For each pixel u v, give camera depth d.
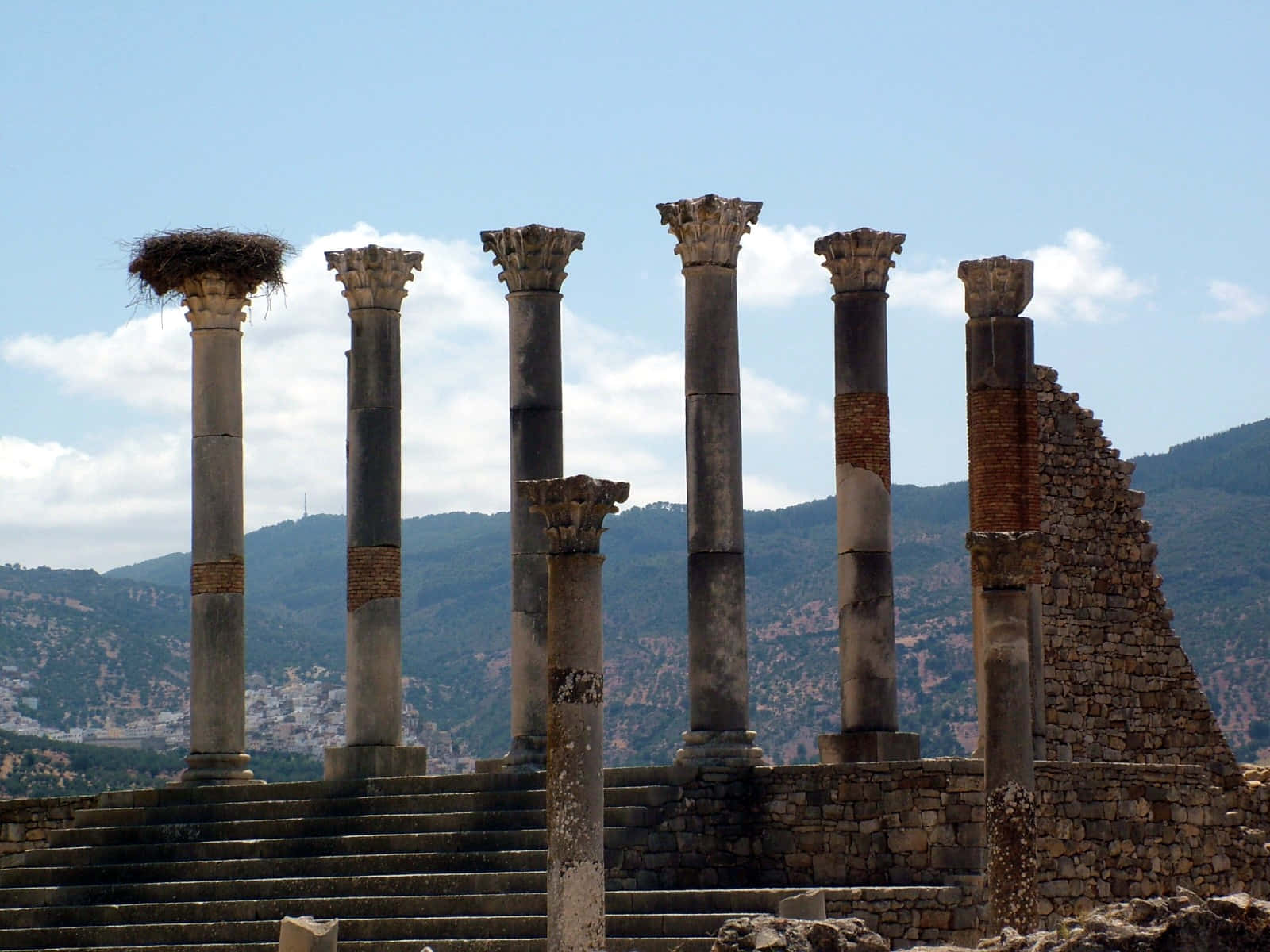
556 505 43.50
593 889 42.75
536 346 61.53
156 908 56.00
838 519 59.31
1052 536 62.66
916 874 52.12
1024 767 45.22
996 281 61.25
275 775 173.88
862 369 59.25
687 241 59.09
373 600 63.38
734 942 38.41
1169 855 56.47
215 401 65.12
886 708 58.31
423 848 56.00
